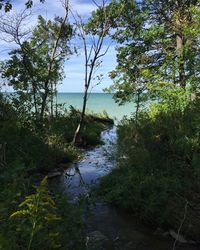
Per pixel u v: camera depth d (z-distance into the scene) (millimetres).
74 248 5156
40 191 4180
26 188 6066
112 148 16203
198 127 10008
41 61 21141
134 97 23625
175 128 10609
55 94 21766
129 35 23297
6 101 16984
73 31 21812
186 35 19547
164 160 10281
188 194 8859
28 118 17078
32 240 4359
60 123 22375
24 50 20328
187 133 10227
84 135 22328
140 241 7688
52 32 22234
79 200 6051
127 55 24469
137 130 11758
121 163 11562
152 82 21625
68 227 5145
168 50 23891
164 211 8352
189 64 18734
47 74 21000
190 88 17078
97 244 7227
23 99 18078
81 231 5816
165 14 23125
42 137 16391
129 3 22094
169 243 7617
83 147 20953
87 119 32438
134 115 15172
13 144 13016
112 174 11109
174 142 10258
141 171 10242
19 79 20047
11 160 11336
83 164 15555
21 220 4527
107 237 7777
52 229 4875
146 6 22984
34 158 13367
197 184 9008
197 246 7488
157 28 22484
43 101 19938
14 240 4230
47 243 4484
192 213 8266
